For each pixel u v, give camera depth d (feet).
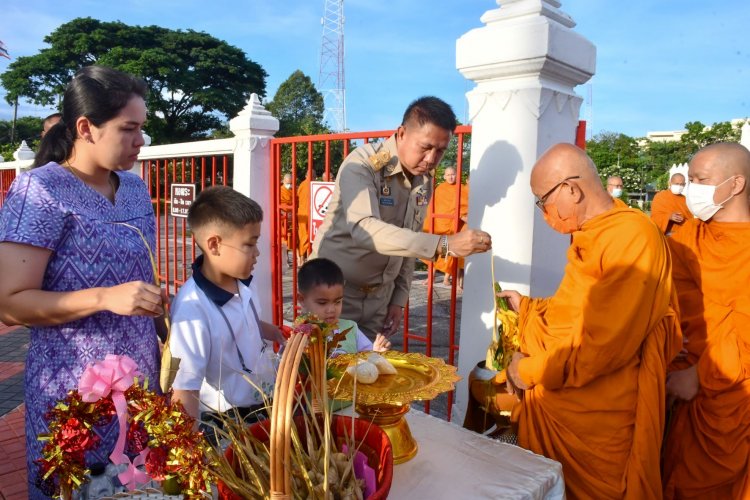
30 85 126.21
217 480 3.75
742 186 7.15
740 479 7.18
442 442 5.56
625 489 5.98
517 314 6.97
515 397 7.14
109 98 5.21
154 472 3.56
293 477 3.98
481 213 8.44
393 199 8.98
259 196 14.07
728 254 7.16
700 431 7.33
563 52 7.64
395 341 18.70
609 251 5.67
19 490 9.25
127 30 127.13
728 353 7.09
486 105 8.20
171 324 5.69
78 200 5.42
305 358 4.67
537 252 8.05
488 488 4.67
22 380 14.80
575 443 6.12
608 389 5.97
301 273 7.37
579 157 6.13
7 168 30.32
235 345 5.96
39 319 5.02
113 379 3.70
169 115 130.41
